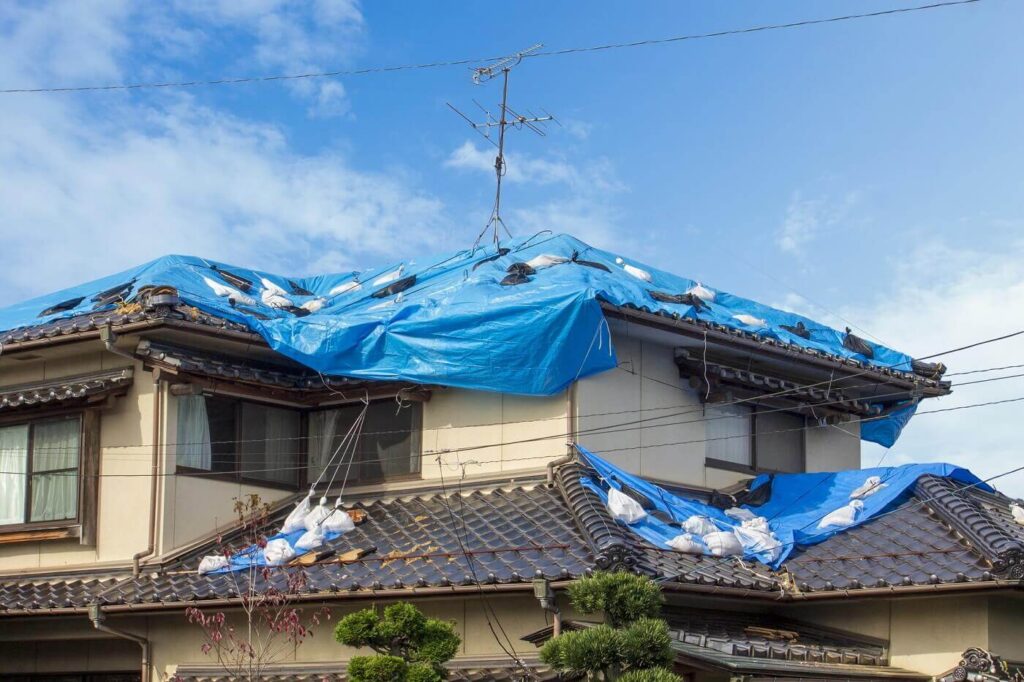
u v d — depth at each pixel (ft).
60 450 63.41
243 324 61.77
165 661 57.41
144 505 60.23
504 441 59.88
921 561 52.60
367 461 63.62
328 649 54.03
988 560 50.70
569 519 53.78
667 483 61.98
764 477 64.75
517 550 51.60
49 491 63.31
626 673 37.42
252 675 49.11
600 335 57.26
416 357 59.11
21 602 59.11
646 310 58.65
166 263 70.79
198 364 59.93
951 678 49.57
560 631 46.52
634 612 39.78
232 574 53.88
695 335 61.05
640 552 51.03
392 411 63.62
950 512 55.36
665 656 38.34
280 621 52.39
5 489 64.44
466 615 52.08
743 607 54.34
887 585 51.31
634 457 60.85
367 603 52.70
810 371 67.26
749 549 55.67
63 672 62.80
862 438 75.05
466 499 59.06
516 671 47.88
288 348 60.18
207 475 61.57
